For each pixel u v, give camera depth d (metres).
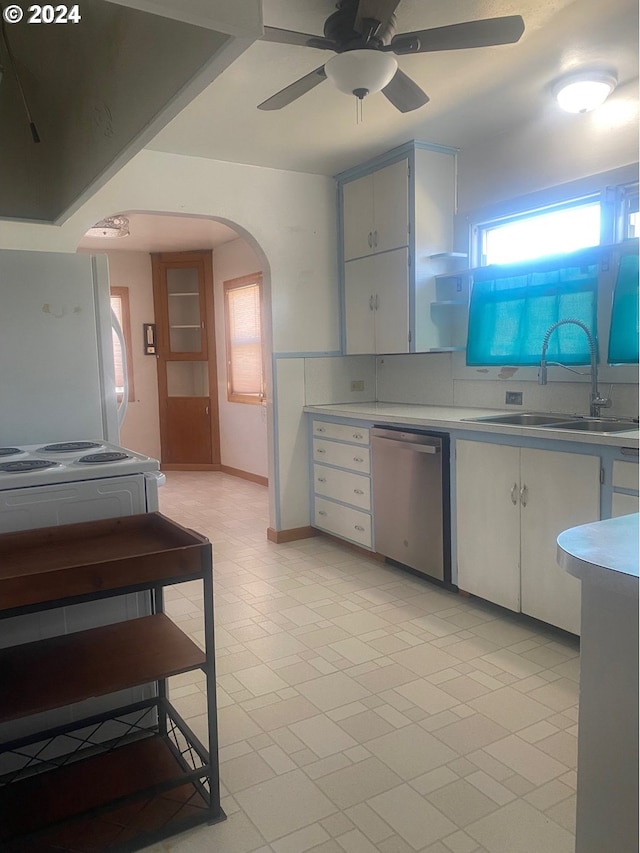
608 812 1.08
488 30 1.99
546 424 3.12
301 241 4.16
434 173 3.68
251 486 6.25
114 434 2.82
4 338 2.59
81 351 2.74
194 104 2.96
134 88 1.53
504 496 2.82
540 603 2.69
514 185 3.44
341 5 2.18
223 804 1.73
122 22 1.57
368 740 2.01
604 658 1.07
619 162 2.93
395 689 2.31
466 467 3.01
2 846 1.53
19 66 2.05
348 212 4.16
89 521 1.91
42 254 2.63
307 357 4.24
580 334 3.06
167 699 2.03
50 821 1.59
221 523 4.81
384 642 2.69
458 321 3.84
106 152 1.77
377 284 3.97
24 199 2.42
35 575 1.45
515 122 3.31
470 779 1.81
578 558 1.01
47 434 2.69
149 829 1.61
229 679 2.41
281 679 2.40
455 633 2.76
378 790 1.78
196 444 7.16
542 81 2.81
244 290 6.34
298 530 4.30
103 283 2.76
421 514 3.31
